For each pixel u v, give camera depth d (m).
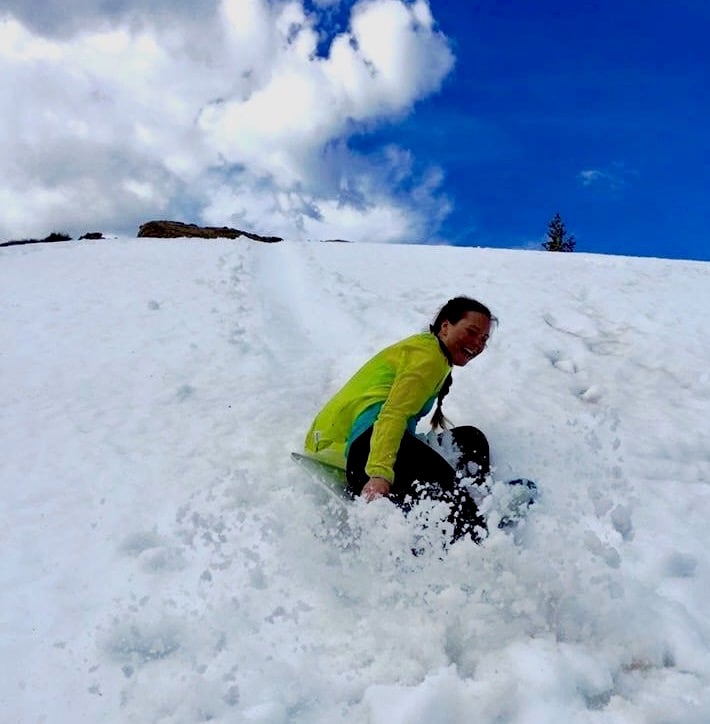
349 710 1.99
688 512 3.06
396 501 2.73
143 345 5.68
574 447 3.67
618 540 2.79
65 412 4.30
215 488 3.22
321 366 5.13
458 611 2.30
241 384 4.69
